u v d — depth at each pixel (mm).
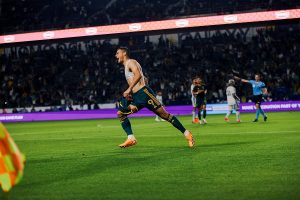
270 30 35969
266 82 32625
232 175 5672
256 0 36062
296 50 34375
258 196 4465
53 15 40656
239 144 9555
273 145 9102
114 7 40000
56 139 13297
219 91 33188
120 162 7230
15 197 4762
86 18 39656
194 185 5105
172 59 36875
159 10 38594
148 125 19797
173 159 7367
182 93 33469
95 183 5438
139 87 8641
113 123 23469
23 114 34031
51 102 36125
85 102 35188
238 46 36125
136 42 38938
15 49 40625
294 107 29094
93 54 39188
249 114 26703
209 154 7895
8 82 38625
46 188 5215
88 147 10211
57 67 39062
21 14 41188
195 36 37750
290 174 5633
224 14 30547
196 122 19438
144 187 5090
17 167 4008
